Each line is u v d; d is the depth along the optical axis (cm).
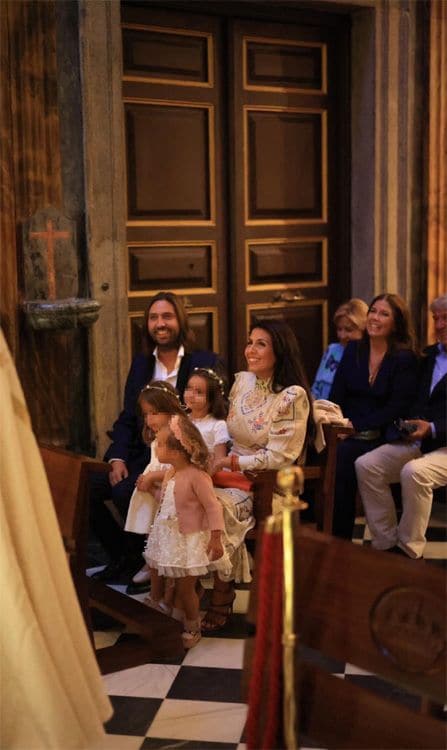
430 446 516
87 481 354
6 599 257
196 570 397
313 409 446
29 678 256
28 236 536
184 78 614
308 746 302
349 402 538
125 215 579
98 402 573
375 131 655
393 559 195
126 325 580
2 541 258
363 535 552
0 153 516
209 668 391
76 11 541
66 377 560
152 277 617
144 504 439
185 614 411
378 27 642
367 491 504
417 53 661
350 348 543
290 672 200
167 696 367
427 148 667
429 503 495
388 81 651
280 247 666
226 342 654
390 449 504
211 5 606
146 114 602
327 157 677
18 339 538
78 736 259
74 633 275
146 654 397
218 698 365
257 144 646
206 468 405
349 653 198
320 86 666
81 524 373
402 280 677
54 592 266
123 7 584
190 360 499
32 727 259
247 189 646
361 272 679
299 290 676
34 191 538
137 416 500
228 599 428
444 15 656
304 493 469
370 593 197
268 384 445
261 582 207
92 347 567
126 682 379
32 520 263
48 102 537
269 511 426
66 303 531
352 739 199
